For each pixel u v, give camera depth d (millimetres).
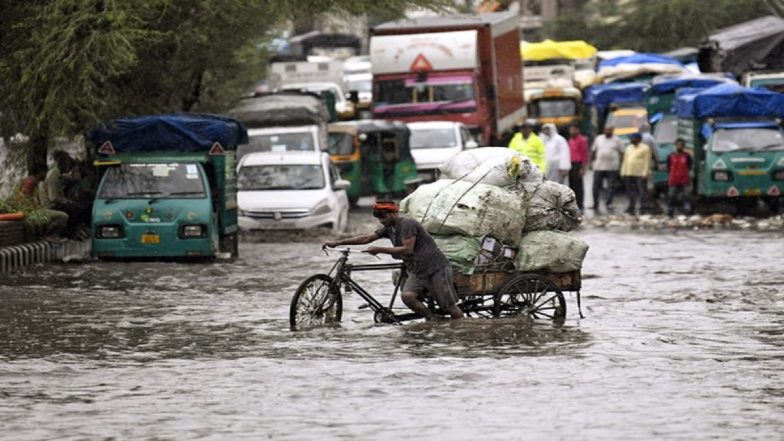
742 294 39875
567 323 33469
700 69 107812
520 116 101062
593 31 153000
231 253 52312
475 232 32969
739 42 99125
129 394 24594
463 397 24062
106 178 49844
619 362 27719
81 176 54906
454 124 85938
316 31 165375
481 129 88125
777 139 72375
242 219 61625
